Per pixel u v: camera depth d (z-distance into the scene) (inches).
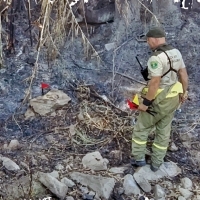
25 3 223.3
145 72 135.1
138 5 228.5
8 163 140.0
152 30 130.7
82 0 194.4
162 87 132.6
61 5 167.0
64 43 208.1
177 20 239.1
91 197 130.4
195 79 205.9
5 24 208.8
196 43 227.5
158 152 140.4
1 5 172.1
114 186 136.3
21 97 183.5
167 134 139.3
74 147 154.3
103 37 227.9
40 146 153.9
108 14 227.0
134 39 224.1
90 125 165.0
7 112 173.8
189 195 137.3
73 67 207.2
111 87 195.2
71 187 134.0
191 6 250.5
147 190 137.2
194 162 153.3
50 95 178.2
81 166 144.2
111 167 145.5
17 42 217.8
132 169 144.9
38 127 164.9
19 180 134.0
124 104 181.9
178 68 133.4
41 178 133.1
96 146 155.9
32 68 202.5
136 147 141.7
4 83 191.3
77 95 185.5
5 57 207.8
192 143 162.9
